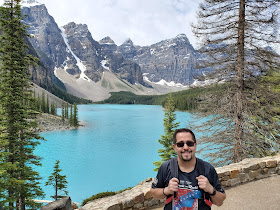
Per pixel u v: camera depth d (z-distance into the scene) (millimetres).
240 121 12484
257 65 12312
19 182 13000
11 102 14945
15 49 15875
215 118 13234
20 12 16094
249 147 12586
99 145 63594
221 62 12938
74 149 58781
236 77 12586
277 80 12086
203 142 13477
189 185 2086
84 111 196250
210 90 13742
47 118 100312
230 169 6590
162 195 2170
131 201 5324
